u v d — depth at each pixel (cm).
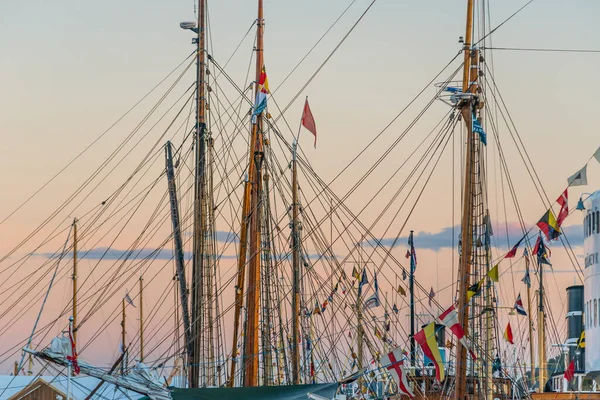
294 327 17725
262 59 17488
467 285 13962
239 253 17825
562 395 16212
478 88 14275
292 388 13350
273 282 17150
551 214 13388
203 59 17650
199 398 13425
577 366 19788
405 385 13200
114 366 14188
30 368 19162
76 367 13775
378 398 17050
